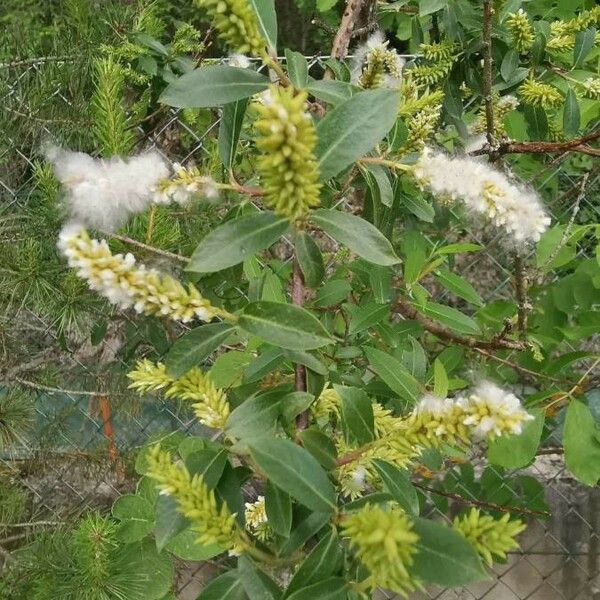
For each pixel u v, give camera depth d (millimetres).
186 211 757
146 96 940
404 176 553
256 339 544
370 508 312
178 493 344
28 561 855
